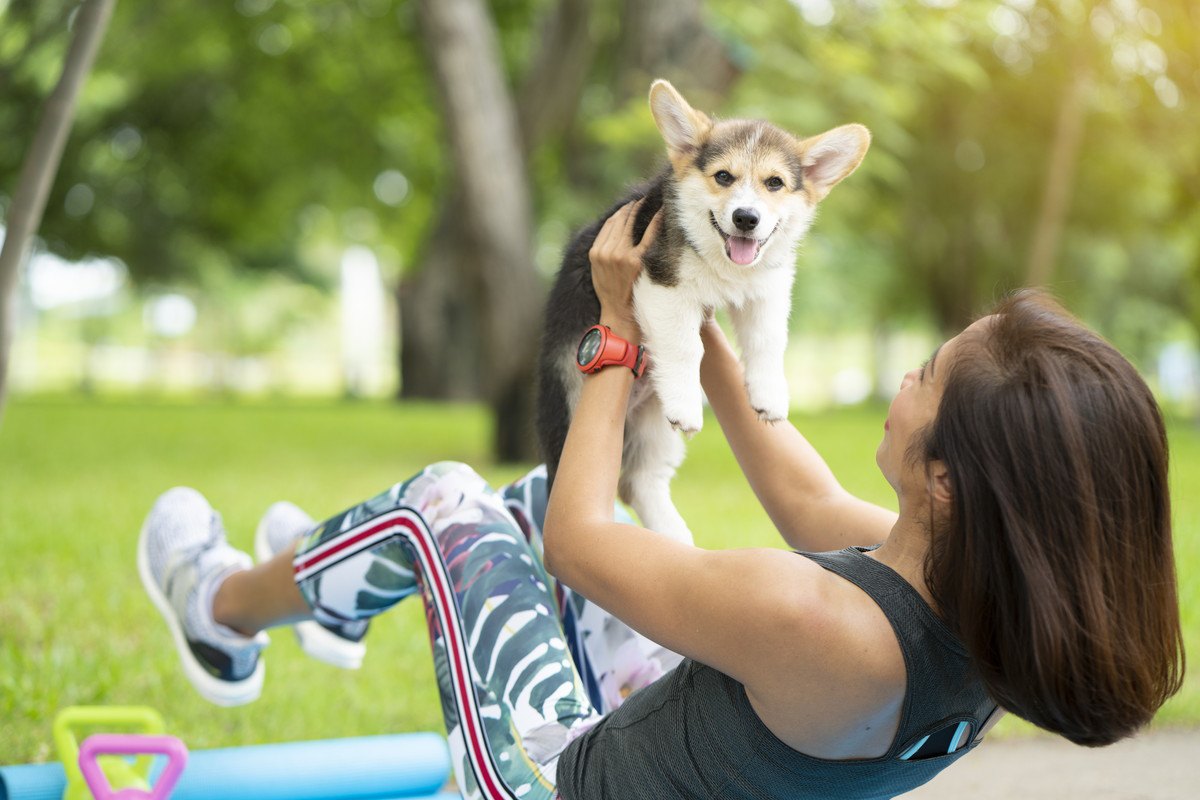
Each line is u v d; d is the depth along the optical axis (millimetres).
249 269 28984
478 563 2049
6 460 9523
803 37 9984
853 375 53844
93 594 4820
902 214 18047
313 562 2354
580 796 1797
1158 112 12023
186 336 48156
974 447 1505
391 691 3988
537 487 2707
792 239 3045
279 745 2771
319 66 18000
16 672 3805
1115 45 11047
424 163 20359
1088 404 1488
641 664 2547
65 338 49688
